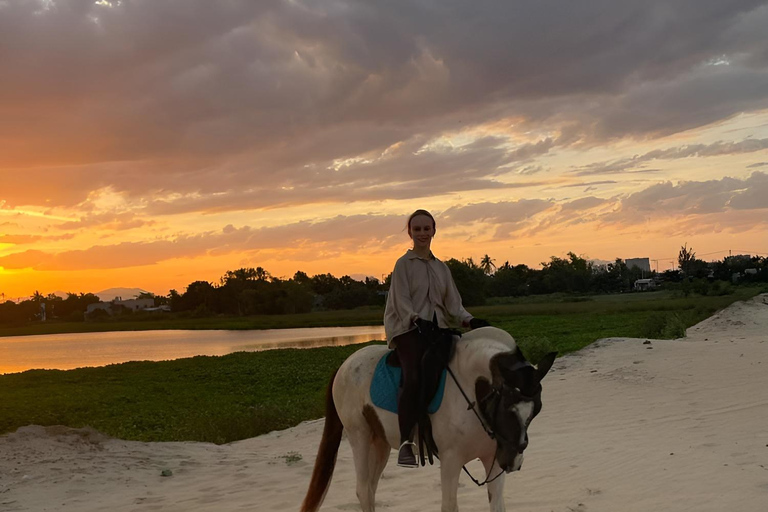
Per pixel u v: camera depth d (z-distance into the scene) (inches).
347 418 209.5
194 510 268.8
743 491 217.5
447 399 179.3
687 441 301.4
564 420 391.2
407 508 242.8
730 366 482.6
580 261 5226.4
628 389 455.5
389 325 197.9
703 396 403.9
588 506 224.4
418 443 187.6
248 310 5521.7
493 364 168.4
